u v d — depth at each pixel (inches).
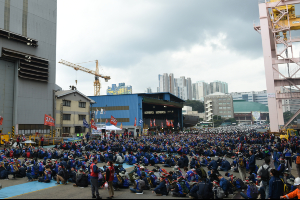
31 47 1651.1
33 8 1683.1
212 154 1010.1
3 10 1485.0
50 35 1808.6
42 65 1716.3
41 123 1678.2
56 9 1882.4
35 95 1654.8
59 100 1860.2
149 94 3115.2
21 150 999.6
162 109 3784.5
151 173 516.4
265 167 397.4
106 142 1325.0
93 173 408.8
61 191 473.1
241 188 487.2
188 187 439.2
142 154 865.5
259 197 410.9
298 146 1007.0
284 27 2079.2
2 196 436.5
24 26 1609.3
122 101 2763.3
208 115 7824.8
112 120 1785.2
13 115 1529.3
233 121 7426.2
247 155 892.0
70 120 1968.5
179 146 1095.6
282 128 2171.5
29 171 590.2
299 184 286.5
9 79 1535.4
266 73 1905.8
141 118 2716.5
